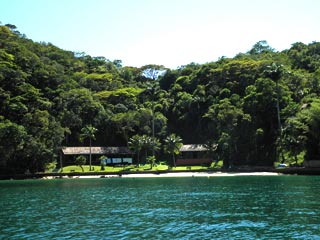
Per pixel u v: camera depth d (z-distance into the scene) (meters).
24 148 106.69
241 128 117.88
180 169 111.06
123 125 142.75
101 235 25.34
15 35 187.00
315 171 88.19
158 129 145.50
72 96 144.25
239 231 25.69
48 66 161.00
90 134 121.44
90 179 94.25
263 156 113.88
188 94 157.50
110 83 180.50
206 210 36.03
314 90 126.69
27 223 30.48
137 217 32.66
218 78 159.38
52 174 104.50
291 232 24.91
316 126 93.19
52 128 115.44
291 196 45.09
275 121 118.06
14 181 91.94
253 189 55.81
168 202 43.19
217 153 120.06
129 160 129.75
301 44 185.50
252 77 146.50
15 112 119.38
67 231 26.95
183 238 23.94
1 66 133.88
